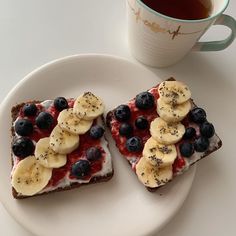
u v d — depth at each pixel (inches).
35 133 8.7
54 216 8.2
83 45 10.1
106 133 9.3
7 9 10.2
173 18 8.0
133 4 8.2
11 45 9.8
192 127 9.1
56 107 8.9
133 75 9.6
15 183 8.1
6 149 8.6
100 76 9.6
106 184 8.7
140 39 9.1
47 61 9.8
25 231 8.3
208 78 10.2
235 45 10.6
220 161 9.4
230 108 9.9
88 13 10.5
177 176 8.8
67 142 8.5
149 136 9.0
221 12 8.1
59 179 8.4
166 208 8.4
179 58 9.7
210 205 8.9
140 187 8.8
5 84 9.5
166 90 9.1
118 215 8.4
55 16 10.3
